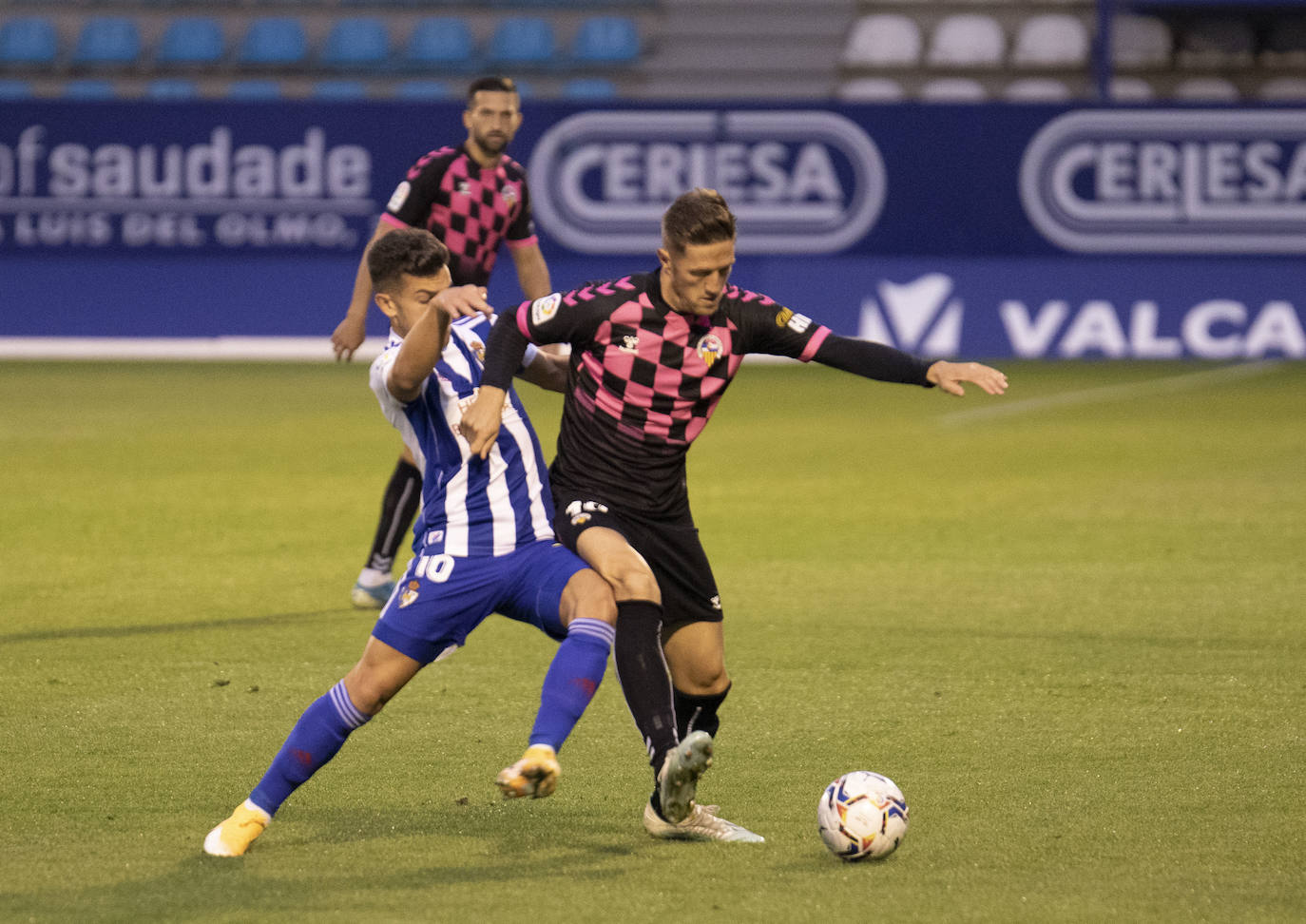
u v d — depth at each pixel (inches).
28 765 624.4
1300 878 498.9
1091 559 1071.0
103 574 1022.4
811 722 697.6
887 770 624.4
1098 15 2532.0
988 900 478.9
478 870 508.4
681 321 544.7
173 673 777.6
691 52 2790.4
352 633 867.4
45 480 1386.6
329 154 2239.2
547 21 2824.8
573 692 502.6
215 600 951.0
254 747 652.1
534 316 542.3
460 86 2723.9
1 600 944.9
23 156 2239.2
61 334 2261.3
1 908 469.7
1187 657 812.6
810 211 2242.9
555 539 552.1
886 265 2246.6
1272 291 2225.6
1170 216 2230.6
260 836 542.6
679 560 562.3
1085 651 825.5
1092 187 2230.6
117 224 2250.2
